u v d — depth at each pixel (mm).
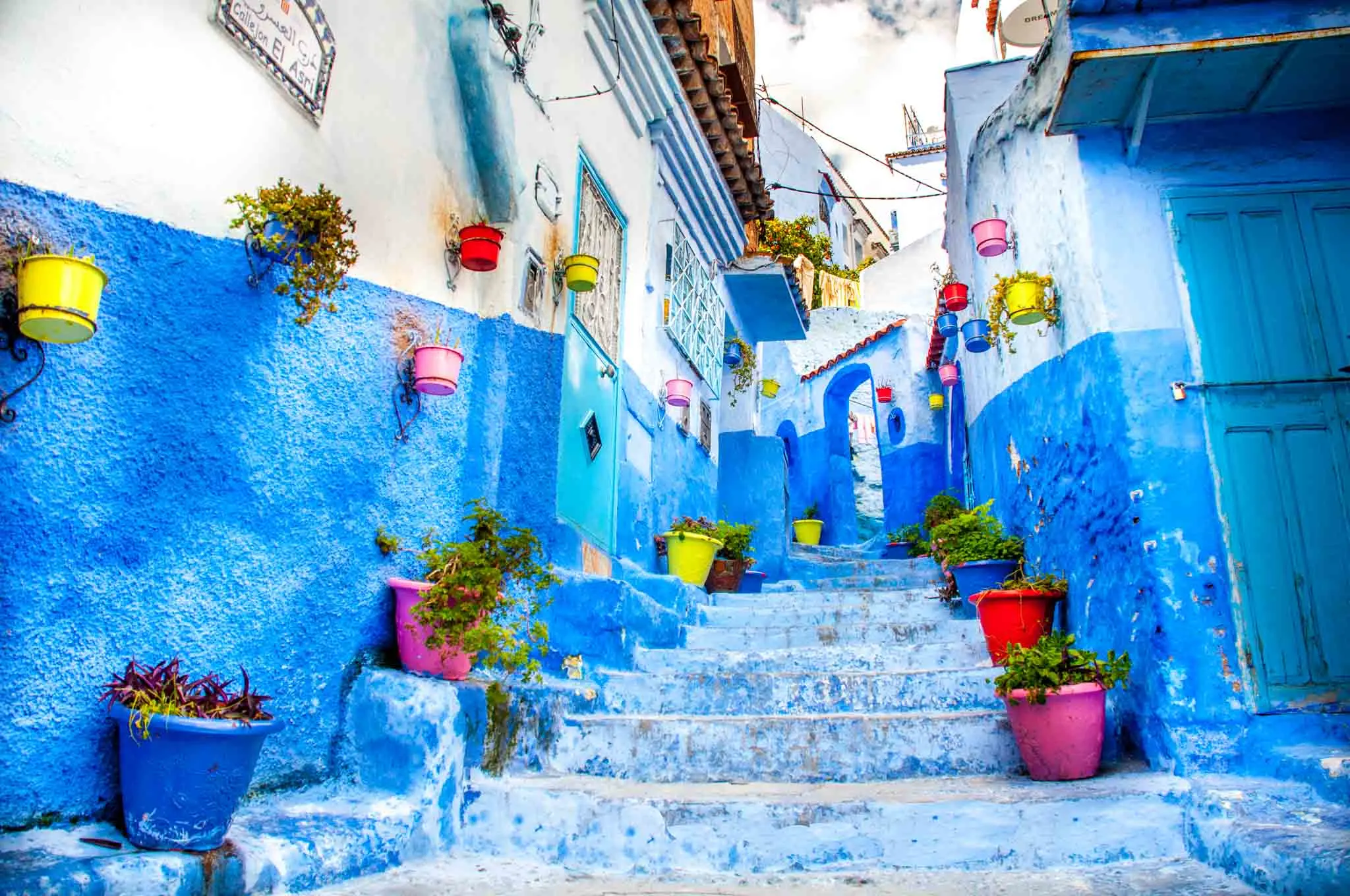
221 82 3539
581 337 6402
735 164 9453
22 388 2750
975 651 5375
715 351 10141
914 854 3535
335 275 3812
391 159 4547
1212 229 4855
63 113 2938
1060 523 5504
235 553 3432
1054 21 5586
